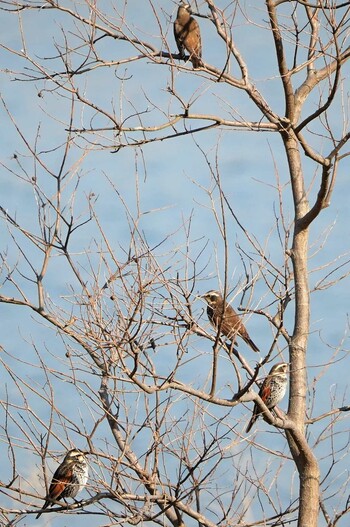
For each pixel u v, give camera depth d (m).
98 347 12.52
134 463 13.38
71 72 14.89
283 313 13.35
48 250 13.07
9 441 12.65
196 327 13.07
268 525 13.88
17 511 12.95
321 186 15.43
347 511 14.23
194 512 13.30
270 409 14.70
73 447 13.07
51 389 12.80
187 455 13.23
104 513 13.05
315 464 14.66
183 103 15.02
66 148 13.61
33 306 12.83
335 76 14.80
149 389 12.65
